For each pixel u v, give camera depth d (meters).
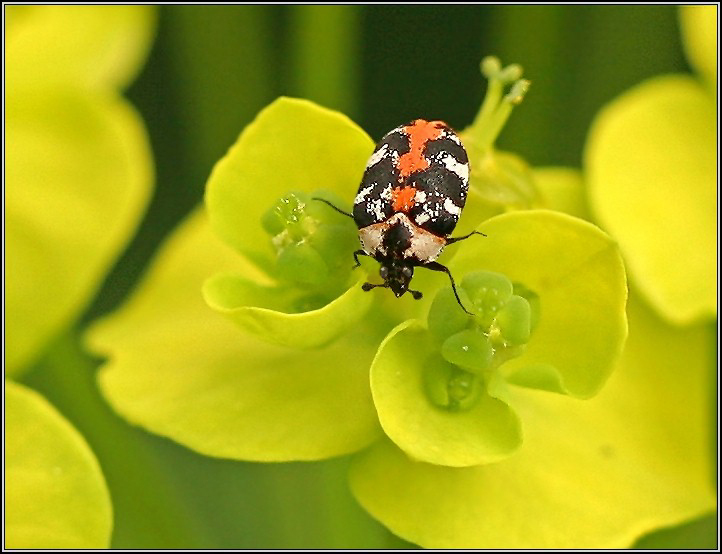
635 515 0.07
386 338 0.07
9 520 0.07
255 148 0.07
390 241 0.07
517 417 0.07
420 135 0.07
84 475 0.07
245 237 0.07
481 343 0.07
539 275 0.07
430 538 0.07
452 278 0.07
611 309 0.07
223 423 0.07
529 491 0.07
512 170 0.07
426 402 0.07
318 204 0.07
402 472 0.07
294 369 0.07
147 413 0.07
